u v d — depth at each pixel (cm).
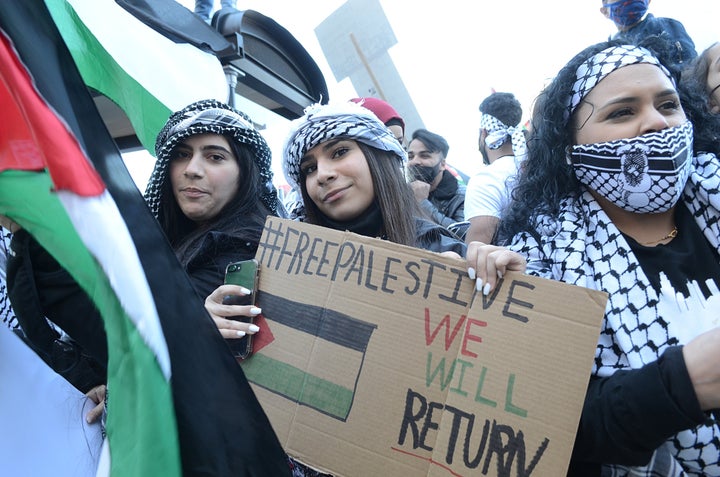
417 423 90
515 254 91
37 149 51
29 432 70
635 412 76
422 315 95
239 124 146
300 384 99
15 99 50
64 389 78
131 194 58
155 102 219
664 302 93
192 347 58
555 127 112
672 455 87
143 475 52
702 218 100
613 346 95
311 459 94
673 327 91
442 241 145
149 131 228
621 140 100
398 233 137
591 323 82
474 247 94
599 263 101
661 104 101
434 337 93
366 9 393
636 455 80
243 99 316
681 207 105
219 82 247
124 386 53
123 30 207
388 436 91
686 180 102
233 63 280
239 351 106
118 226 53
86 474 72
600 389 87
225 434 58
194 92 232
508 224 124
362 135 135
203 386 58
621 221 109
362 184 137
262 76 307
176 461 55
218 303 109
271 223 115
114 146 58
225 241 134
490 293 90
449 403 87
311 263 107
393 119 233
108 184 55
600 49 106
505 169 219
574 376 80
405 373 93
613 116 102
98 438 76
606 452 82
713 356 71
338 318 101
